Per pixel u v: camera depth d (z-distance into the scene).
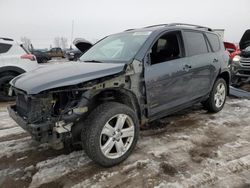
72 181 2.61
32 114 2.55
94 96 2.86
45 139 2.52
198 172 2.70
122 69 2.91
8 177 2.72
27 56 6.63
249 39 7.29
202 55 4.21
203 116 4.63
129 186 2.49
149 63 3.24
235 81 6.60
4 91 6.42
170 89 3.54
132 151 3.15
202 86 4.25
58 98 2.66
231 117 4.57
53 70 3.06
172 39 3.75
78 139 2.88
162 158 3.02
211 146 3.33
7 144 3.55
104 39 4.29
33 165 2.96
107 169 2.82
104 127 2.72
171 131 3.89
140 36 3.57
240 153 3.12
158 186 2.47
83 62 3.51
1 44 6.34
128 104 3.14
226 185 2.46
